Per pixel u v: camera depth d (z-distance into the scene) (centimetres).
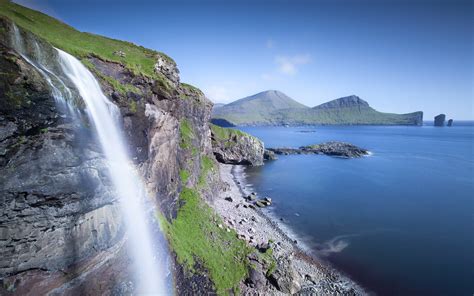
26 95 1747
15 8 3872
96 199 2292
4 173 1681
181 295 3112
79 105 2180
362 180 9512
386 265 4275
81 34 4528
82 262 2200
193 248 3722
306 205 6931
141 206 3056
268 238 5009
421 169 11388
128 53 4459
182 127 6425
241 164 12475
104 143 2450
